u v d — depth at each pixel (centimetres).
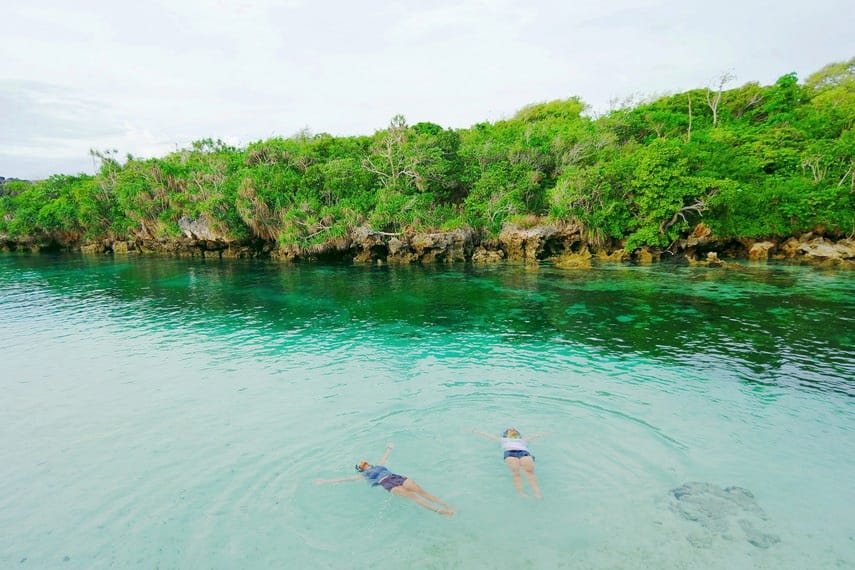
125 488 1112
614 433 1265
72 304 3312
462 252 5244
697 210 4750
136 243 7225
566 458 1138
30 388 1769
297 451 1232
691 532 870
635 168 4947
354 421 1391
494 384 1653
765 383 1616
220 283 4156
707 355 1914
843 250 4312
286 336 2398
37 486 1137
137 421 1470
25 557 895
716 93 7550
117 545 918
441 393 1584
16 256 7038
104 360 2080
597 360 1888
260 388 1703
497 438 1240
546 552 826
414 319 2672
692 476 1060
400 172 6056
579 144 5950
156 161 7562
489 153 6094
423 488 1027
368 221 5325
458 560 815
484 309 2853
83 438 1373
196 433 1373
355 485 1064
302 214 5641
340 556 844
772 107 6981
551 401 1492
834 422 1327
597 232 4941
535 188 5738
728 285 3319
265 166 6397
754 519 908
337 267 5094
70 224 7569
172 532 947
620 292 3209
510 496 991
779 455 1152
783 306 2664
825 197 4603
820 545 836
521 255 5162
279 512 984
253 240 6309
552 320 2545
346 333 2420
